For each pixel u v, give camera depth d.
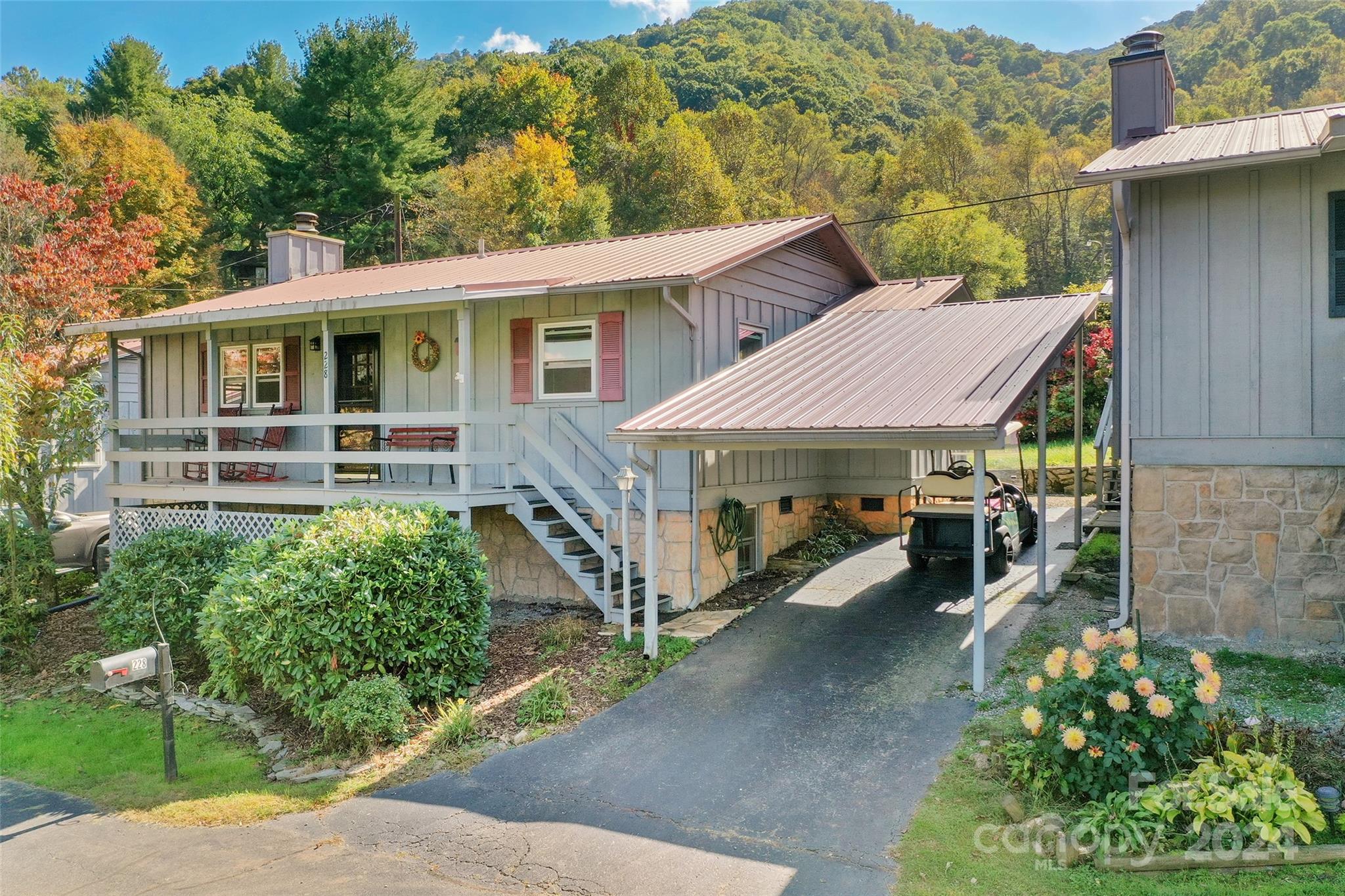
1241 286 7.46
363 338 12.86
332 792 6.21
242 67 51.03
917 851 4.83
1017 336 9.60
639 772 6.18
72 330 13.10
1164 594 7.77
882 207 52.56
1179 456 7.70
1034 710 5.25
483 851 5.18
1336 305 7.15
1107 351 19.95
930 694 7.06
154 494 12.14
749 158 51.12
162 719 7.00
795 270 13.33
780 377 9.23
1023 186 51.91
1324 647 7.20
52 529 13.06
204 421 11.72
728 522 10.73
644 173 44.72
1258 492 7.42
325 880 4.90
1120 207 7.48
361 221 34.12
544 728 7.06
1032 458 20.69
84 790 6.46
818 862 4.83
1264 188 7.37
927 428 6.67
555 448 11.16
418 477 12.30
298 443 13.38
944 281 15.26
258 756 7.07
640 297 10.59
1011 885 4.43
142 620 8.81
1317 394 7.21
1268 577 7.40
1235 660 7.09
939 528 10.67
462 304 9.90
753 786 5.83
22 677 9.34
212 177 37.53
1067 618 8.62
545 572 11.14
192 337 14.41
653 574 8.39
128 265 17.28
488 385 11.73
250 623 7.32
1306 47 61.03
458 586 7.95
